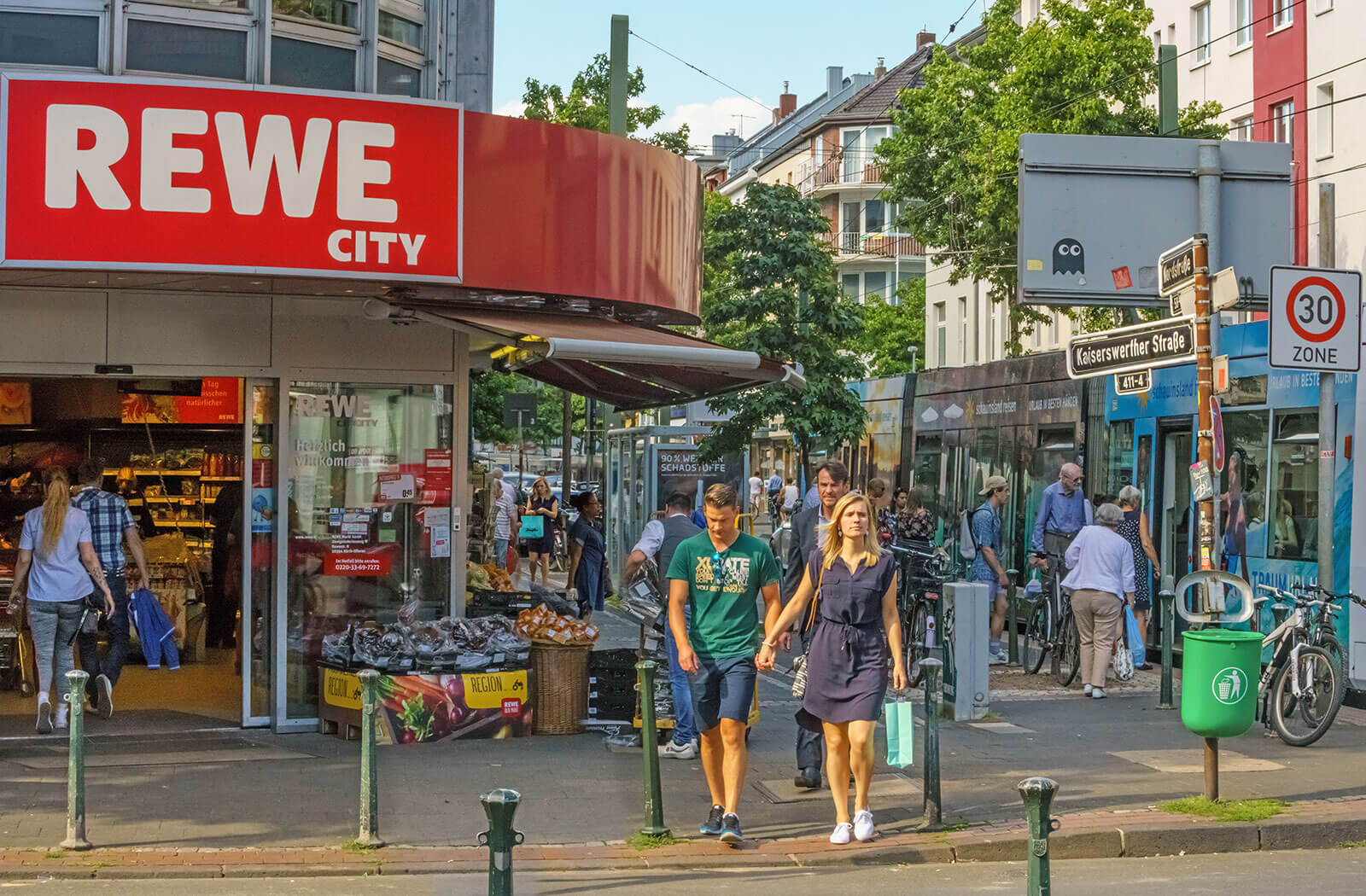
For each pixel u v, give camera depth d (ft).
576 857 25.67
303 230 32.91
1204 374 31.68
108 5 33.91
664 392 42.88
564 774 31.96
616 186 36.99
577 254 36.14
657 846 26.35
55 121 31.55
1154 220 57.88
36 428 49.42
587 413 98.63
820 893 23.70
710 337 86.22
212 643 48.19
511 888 16.57
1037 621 48.75
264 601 36.86
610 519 84.79
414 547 37.86
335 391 37.17
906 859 26.17
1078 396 59.00
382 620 37.60
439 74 42.14
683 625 26.89
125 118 31.83
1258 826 27.53
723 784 27.32
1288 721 36.27
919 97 105.81
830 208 234.99
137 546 38.81
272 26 35.35
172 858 24.90
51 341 35.19
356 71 36.86
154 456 49.80
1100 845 26.91
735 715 26.58
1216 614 31.09
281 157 32.71
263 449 36.81
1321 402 39.55
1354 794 30.14
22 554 36.11
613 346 31.55
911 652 46.96
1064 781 31.60
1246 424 48.24
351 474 37.37
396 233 33.68
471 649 35.78
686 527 36.14
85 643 37.63
